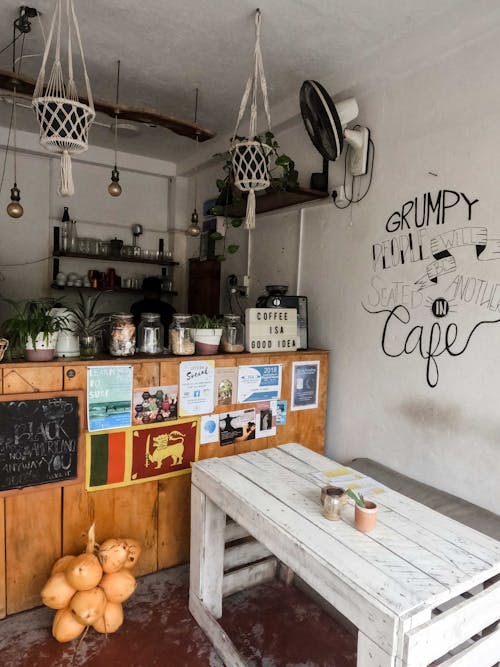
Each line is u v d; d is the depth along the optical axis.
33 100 1.65
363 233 2.60
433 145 2.20
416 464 2.29
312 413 2.67
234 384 2.31
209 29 2.31
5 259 4.18
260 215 3.54
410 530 1.43
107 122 3.67
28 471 1.81
